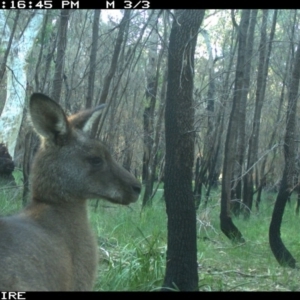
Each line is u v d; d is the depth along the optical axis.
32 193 0.79
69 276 0.73
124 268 1.12
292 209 3.18
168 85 1.05
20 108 2.62
